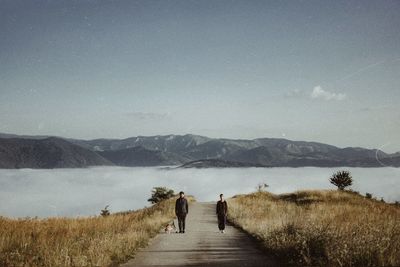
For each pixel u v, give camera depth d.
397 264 8.12
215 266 10.31
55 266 9.28
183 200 19.55
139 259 11.58
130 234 15.04
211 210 37.03
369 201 36.56
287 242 11.85
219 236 17.61
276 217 21.14
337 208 28.31
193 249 13.61
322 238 10.69
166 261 11.19
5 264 9.77
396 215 22.14
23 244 12.16
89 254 10.50
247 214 25.98
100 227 17.42
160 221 23.23
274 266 10.14
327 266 8.94
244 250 13.22
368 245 9.11
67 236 14.02
